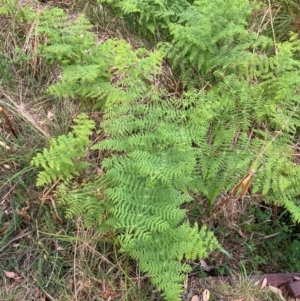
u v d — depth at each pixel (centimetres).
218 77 143
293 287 122
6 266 116
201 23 140
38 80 138
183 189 119
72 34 133
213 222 131
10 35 141
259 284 124
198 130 117
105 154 129
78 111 135
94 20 152
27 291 114
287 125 135
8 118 128
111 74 135
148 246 111
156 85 137
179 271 110
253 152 131
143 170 110
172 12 146
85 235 119
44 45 134
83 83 130
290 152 134
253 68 142
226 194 133
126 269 116
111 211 110
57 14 136
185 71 144
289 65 140
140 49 132
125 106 124
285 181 126
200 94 129
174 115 121
